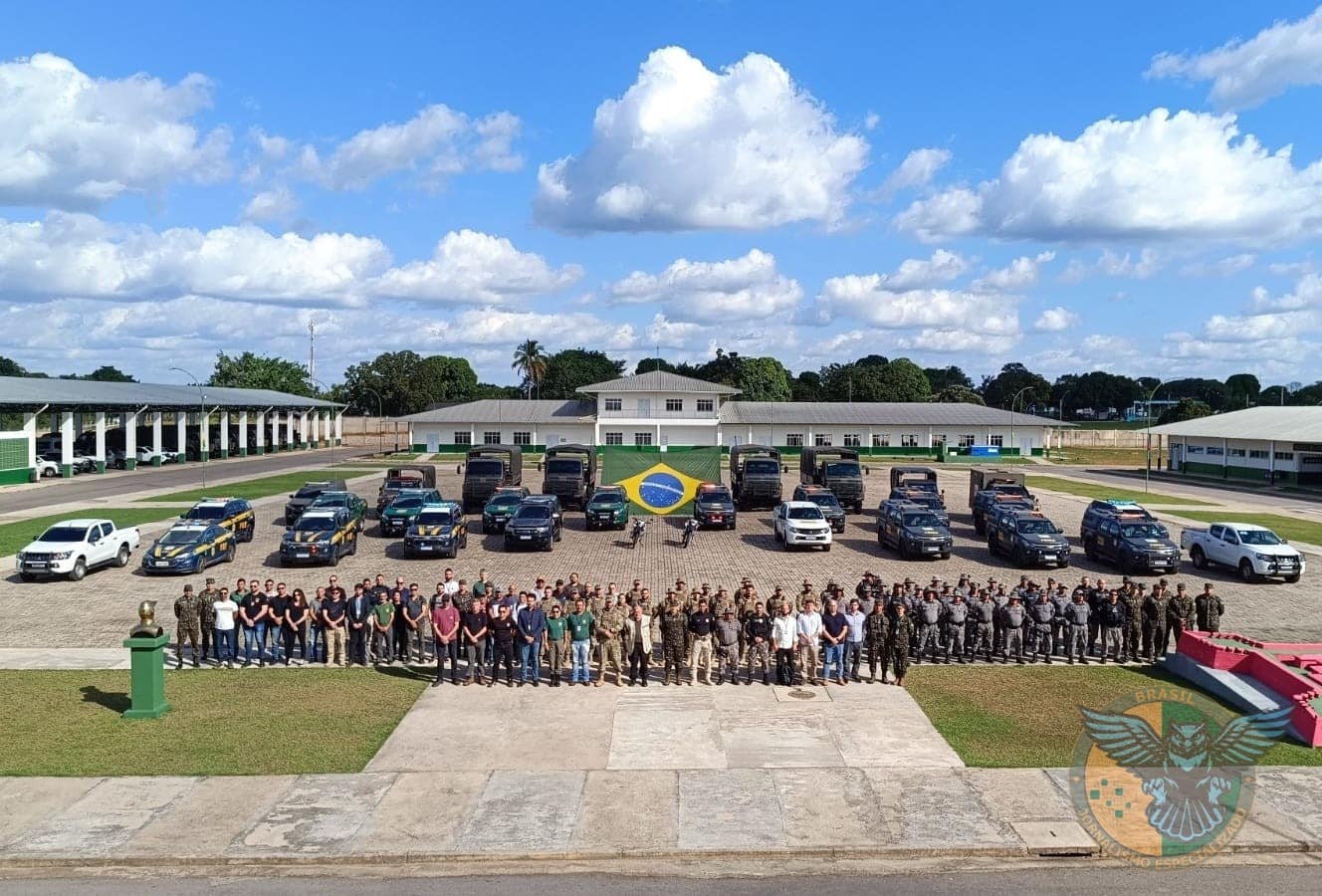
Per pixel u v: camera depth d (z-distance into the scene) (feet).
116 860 37.29
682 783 44.83
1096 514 107.65
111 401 214.90
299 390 472.03
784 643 60.08
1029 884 35.55
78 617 78.23
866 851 38.04
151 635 53.67
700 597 62.23
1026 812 41.47
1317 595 89.25
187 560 94.38
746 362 433.89
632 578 93.97
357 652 65.57
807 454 170.91
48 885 35.45
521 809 41.81
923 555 104.27
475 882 35.78
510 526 109.09
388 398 435.53
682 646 60.90
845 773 46.03
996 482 145.38
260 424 303.27
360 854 37.60
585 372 511.81
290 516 126.41
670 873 36.58
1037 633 66.69
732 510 126.82
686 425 293.23
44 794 43.14
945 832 39.55
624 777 45.57
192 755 48.01
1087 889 35.09
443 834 39.32
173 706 55.88
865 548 114.83
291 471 231.50
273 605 65.21
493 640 61.62
